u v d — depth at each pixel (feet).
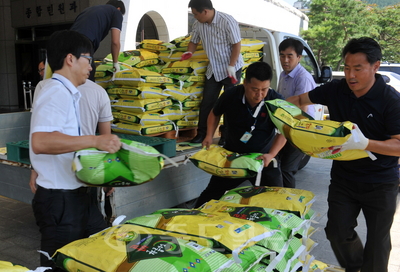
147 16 34.35
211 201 7.64
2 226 12.55
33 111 6.02
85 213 6.89
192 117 12.98
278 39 18.12
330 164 21.85
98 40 11.35
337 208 7.73
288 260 6.28
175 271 4.66
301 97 8.48
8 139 12.73
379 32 98.43
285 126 7.20
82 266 5.07
